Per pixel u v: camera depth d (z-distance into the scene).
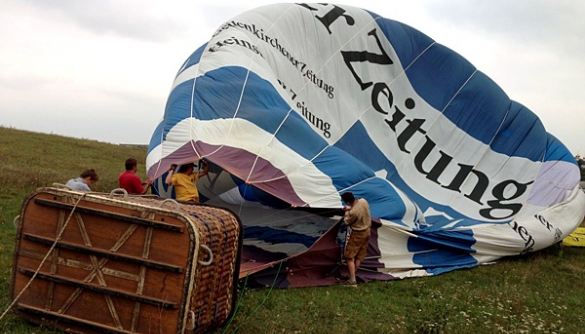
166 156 8.45
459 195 11.95
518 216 11.76
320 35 12.05
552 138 14.04
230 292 5.51
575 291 9.09
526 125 13.45
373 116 12.22
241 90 9.66
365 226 8.15
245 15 11.50
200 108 9.11
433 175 12.19
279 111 9.70
